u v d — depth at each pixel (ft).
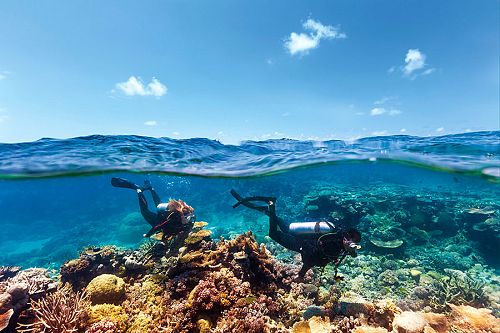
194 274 19.95
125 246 58.75
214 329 15.19
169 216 21.67
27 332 15.02
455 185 83.20
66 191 184.75
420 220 47.42
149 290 19.56
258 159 40.57
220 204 87.04
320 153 41.86
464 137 40.04
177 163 36.76
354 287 26.53
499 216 45.55
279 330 15.44
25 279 18.71
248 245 22.57
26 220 122.01
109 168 37.55
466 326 17.26
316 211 56.13
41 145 31.76
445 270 33.37
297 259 31.37
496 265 37.86
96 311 16.35
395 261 35.76
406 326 15.14
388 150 40.22
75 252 58.59
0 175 35.06
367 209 50.26
